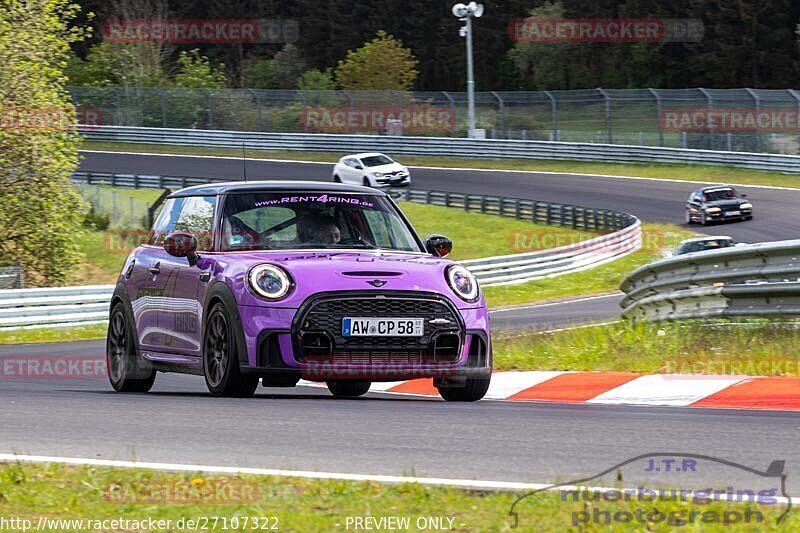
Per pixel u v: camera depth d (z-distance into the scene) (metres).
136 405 25.56
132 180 165.00
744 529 13.89
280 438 20.66
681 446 19.53
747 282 40.38
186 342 27.94
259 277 25.31
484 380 26.95
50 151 94.00
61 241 96.38
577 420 22.80
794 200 136.88
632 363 33.69
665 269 45.47
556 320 65.75
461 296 26.00
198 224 28.88
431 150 186.88
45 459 18.81
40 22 94.12
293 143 196.50
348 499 15.76
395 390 33.97
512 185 161.25
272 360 24.88
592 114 181.50
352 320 24.80
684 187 152.62
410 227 29.34
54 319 71.81
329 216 28.38
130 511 15.37
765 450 19.08
